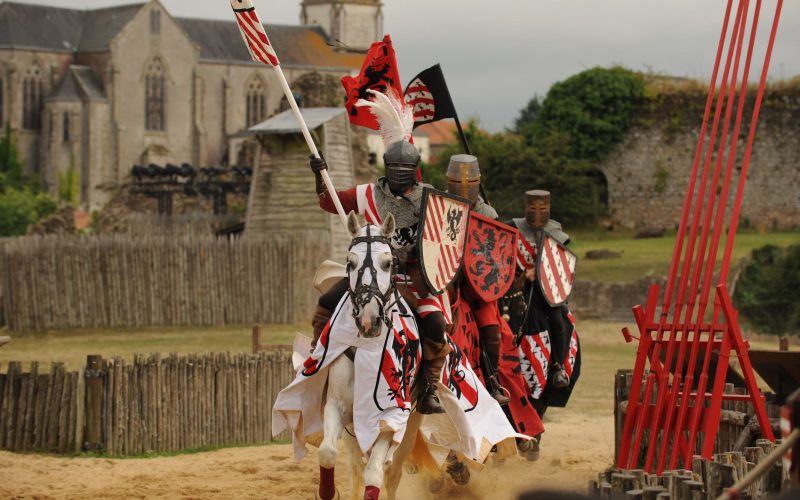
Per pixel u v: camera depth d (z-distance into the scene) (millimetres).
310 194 83000
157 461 28203
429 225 18141
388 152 18438
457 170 21359
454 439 18406
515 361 23812
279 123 84375
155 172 149500
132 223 117500
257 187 85062
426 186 18531
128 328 69875
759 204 119875
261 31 18719
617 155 125875
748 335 66625
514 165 121000
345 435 18531
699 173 121938
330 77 119625
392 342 16938
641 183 124812
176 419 30141
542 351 24344
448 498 22406
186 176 149375
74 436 29391
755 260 80438
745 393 24000
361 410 16703
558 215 122875
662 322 21656
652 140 124438
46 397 29547
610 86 124938
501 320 23359
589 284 83438
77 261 69812
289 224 83250
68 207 132500
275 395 31734
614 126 125188
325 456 16344
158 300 70938
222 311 71750
